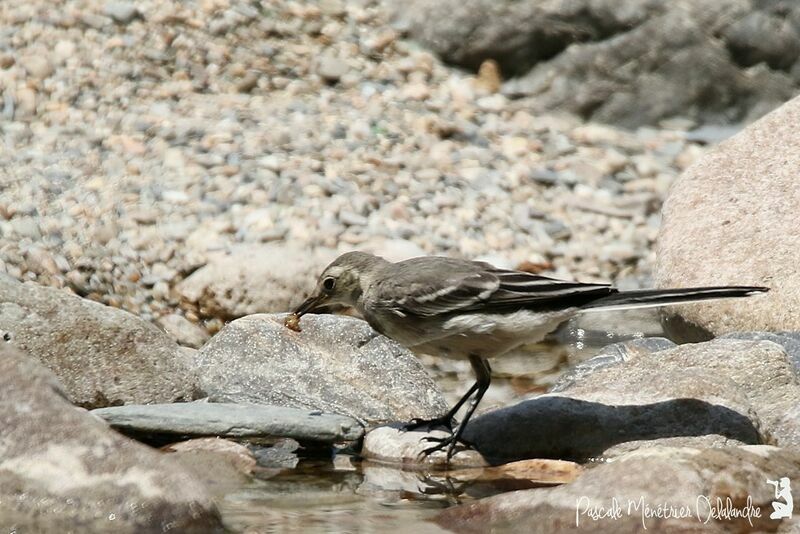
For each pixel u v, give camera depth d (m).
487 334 10.14
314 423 10.36
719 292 9.83
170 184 16.23
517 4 19.19
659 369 10.75
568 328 15.13
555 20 19.14
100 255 15.27
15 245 15.20
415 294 10.30
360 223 16.06
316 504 8.89
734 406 9.98
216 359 11.73
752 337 11.77
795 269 12.55
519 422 10.22
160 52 18.39
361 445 10.51
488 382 10.49
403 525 8.38
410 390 11.43
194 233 15.49
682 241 13.32
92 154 16.70
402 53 19.52
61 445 8.16
